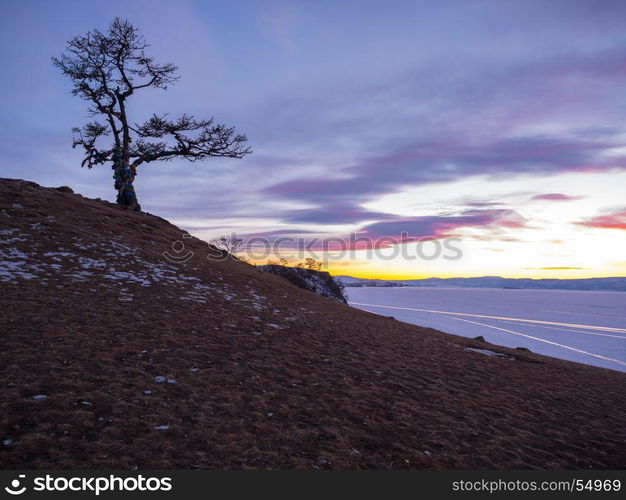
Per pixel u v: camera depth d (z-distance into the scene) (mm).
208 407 6047
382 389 8172
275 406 6488
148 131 31094
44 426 4871
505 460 5781
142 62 31141
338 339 12359
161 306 12180
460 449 5918
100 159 30469
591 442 6988
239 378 7516
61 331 8461
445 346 15016
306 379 8062
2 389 5617
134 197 30578
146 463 4469
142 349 8188
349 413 6664
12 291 10781
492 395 9000
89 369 6785
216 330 10688
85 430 4934
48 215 19766
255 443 5203
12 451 4324
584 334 79812
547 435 7023
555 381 11938
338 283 38281
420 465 5293
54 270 13641
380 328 16719
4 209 18547
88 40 29938
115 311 10703
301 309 16953
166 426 5281
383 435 6023
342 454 5242
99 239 18984
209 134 32062
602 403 10062
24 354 6988
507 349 18984
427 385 8953
